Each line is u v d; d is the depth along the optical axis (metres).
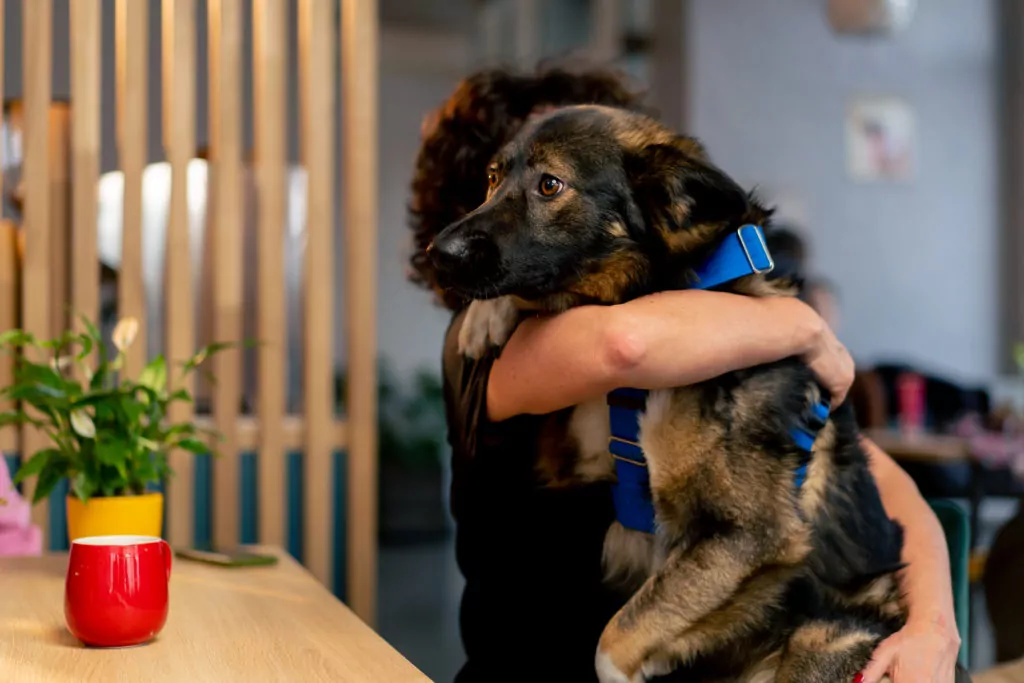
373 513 2.41
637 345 1.21
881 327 7.59
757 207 1.46
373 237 2.41
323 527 2.38
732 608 1.29
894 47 7.60
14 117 2.37
